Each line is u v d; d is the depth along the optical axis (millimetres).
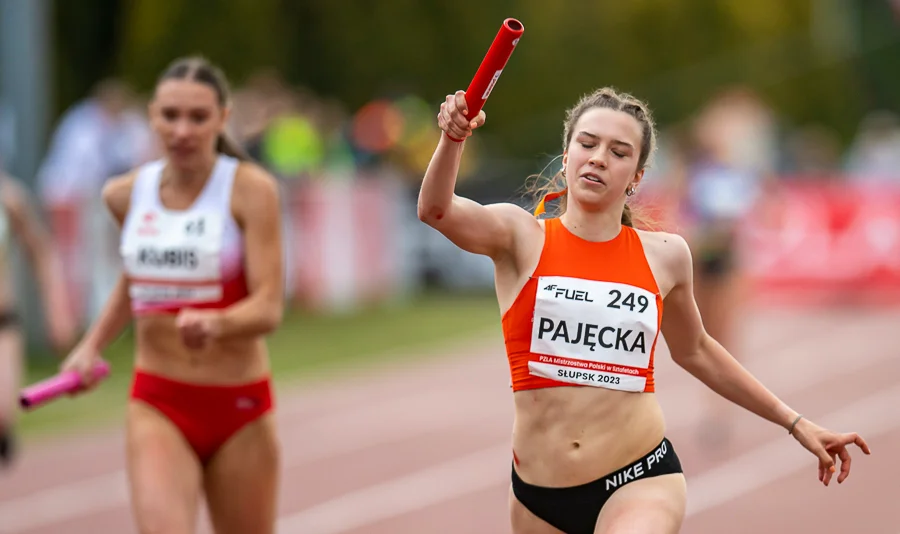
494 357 42375
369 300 55594
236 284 16016
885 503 24250
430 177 12125
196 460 15742
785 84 95938
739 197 28906
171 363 15797
